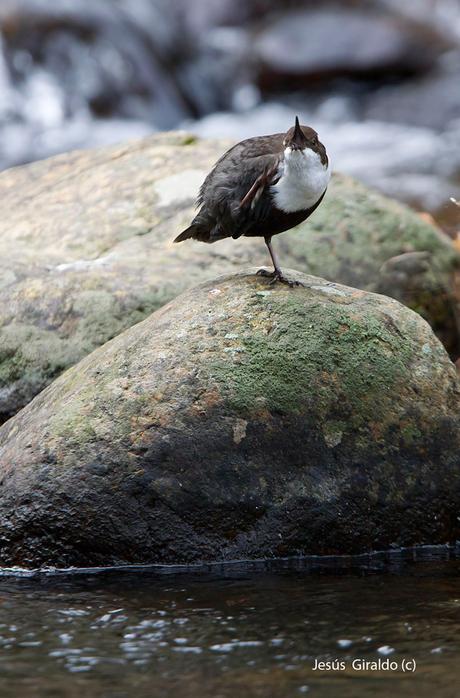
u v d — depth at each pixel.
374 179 25.16
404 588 7.70
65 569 8.16
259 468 8.31
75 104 31.56
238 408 8.33
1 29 31.20
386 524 8.55
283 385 8.43
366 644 6.61
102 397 8.47
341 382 8.55
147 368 8.52
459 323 13.73
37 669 6.27
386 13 38.91
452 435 8.75
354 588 7.70
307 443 8.41
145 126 32.16
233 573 8.03
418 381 8.77
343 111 35.16
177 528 8.20
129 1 36.06
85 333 11.12
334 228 13.20
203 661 6.36
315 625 6.94
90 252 12.81
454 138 30.72
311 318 8.68
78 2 33.22
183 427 8.24
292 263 12.69
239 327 8.63
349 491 8.45
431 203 22.08
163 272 11.92
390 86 36.28
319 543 8.40
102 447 8.23
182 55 36.00
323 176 8.33
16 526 8.20
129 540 8.16
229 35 38.09
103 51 32.59
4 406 10.88
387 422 8.59
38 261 12.10
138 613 7.20
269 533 8.30
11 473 8.36
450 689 5.95
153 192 13.67
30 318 11.23
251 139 8.96
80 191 14.02
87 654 6.48
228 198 8.66
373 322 8.81
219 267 12.30
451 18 40.31
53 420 8.48
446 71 35.78
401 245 13.42
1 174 15.27
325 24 37.53
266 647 6.59
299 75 36.19
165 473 8.18
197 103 35.06
